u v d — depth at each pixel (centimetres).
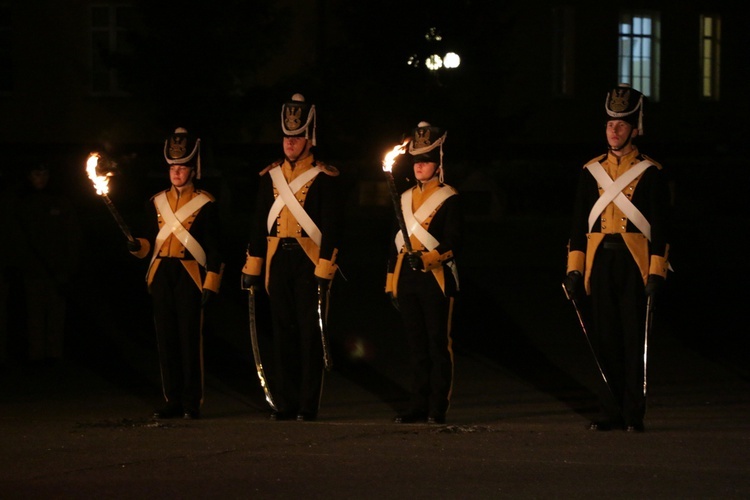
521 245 4212
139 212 5488
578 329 2709
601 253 1727
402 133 5556
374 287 3269
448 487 1355
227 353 2442
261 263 1855
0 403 1983
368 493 1329
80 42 6394
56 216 2334
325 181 1817
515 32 6681
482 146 5653
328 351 1783
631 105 1720
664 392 2059
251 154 6150
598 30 6900
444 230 1800
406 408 1953
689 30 7131
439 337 1794
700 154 7019
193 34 5584
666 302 3072
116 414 1886
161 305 1853
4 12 6438
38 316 2338
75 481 1382
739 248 4216
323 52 5853
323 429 1700
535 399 2012
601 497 1314
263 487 1355
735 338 2606
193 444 1582
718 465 1458
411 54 5553
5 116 6456
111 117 6397
